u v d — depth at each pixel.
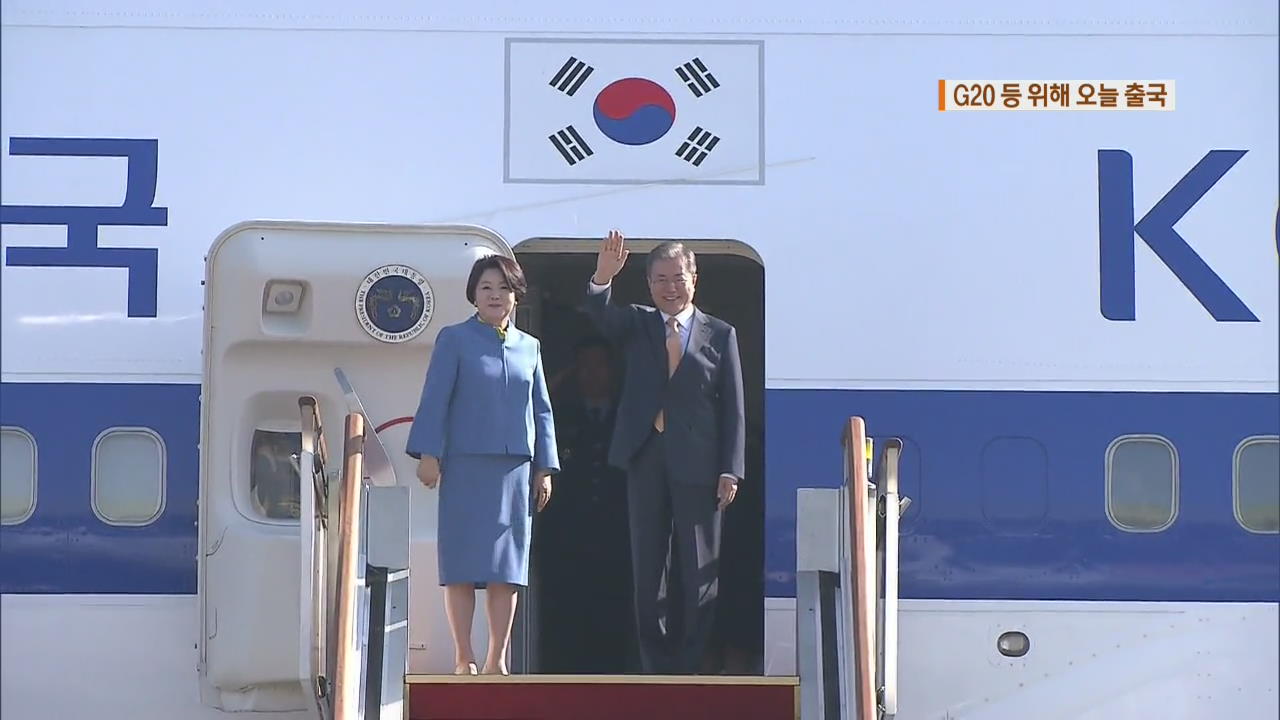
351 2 26.17
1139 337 25.94
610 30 26.23
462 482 23.03
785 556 25.53
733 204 26.00
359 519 21.59
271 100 25.95
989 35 26.47
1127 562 25.61
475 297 23.36
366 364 24.64
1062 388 25.80
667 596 25.64
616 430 24.83
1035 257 26.02
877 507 23.53
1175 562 25.66
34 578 25.03
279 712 24.53
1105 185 26.19
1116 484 25.75
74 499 25.14
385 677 22.34
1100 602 25.56
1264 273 26.11
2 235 25.45
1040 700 25.42
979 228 26.05
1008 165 26.19
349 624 20.88
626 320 24.78
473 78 26.09
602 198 25.95
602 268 24.23
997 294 25.94
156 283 25.50
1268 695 25.50
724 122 26.16
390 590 22.94
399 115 26.02
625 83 26.16
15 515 25.11
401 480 24.67
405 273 24.50
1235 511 25.75
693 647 24.44
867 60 26.34
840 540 23.16
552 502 29.56
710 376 24.52
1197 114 26.39
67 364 25.31
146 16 26.05
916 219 26.03
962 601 25.50
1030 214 26.09
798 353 25.77
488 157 25.97
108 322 25.41
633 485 24.73
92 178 25.64
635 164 26.05
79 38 25.92
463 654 23.14
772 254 25.91
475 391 23.03
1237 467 25.80
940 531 25.58
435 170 25.91
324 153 25.89
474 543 22.92
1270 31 26.59
